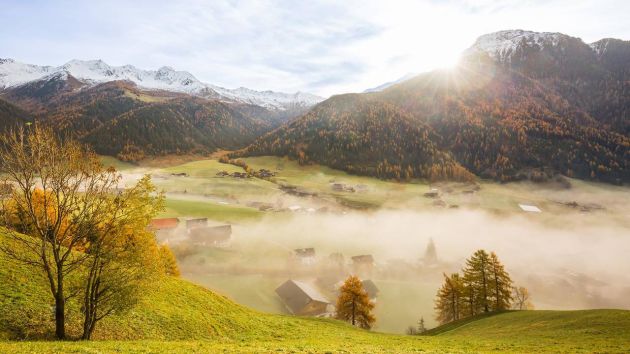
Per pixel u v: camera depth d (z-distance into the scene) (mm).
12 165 23094
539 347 29297
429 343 33969
